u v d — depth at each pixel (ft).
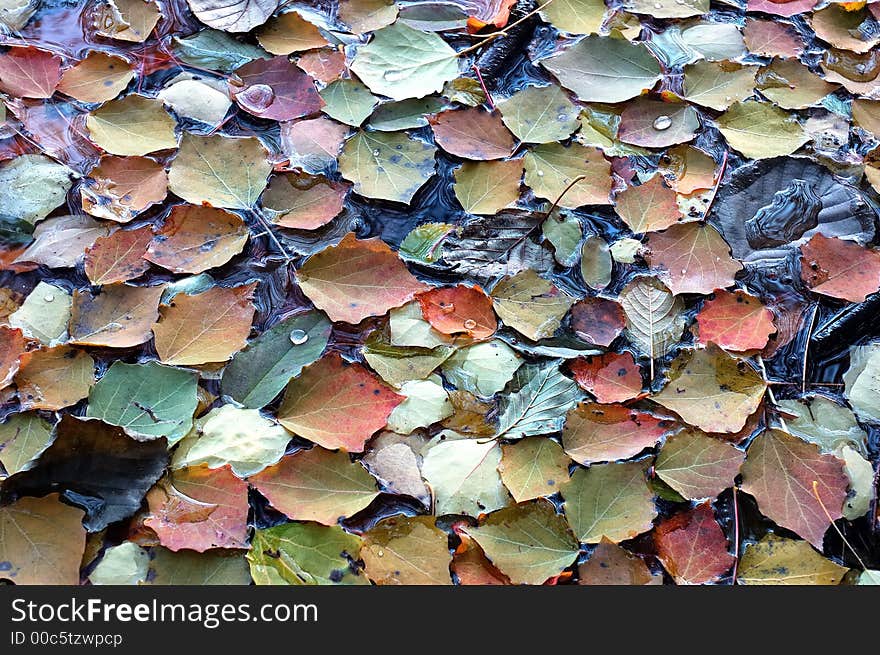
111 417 2.64
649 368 2.76
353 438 2.65
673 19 3.16
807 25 3.18
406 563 2.59
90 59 2.98
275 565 2.57
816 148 2.99
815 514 2.66
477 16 3.13
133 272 2.78
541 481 2.65
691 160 2.97
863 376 2.78
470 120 2.96
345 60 3.04
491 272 2.83
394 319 2.76
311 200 2.87
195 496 2.60
